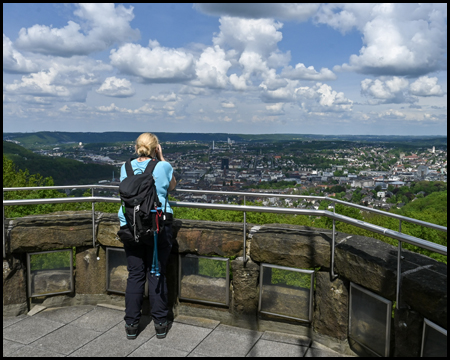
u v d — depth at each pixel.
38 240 3.20
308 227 3.10
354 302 2.60
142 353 2.58
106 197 3.18
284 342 2.79
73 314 3.20
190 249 3.14
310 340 2.82
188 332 2.92
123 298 3.39
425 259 2.42
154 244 2.71
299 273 2.87
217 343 2.75
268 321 2.99
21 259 3.22
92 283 3.41
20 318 3.12
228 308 3.13
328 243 2.76
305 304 2.86
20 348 2.62
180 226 3.17
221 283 3.12
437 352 1.99
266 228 3.07
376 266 2.35
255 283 3.00
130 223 2.62
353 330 2.61
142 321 3.09
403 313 2.19
